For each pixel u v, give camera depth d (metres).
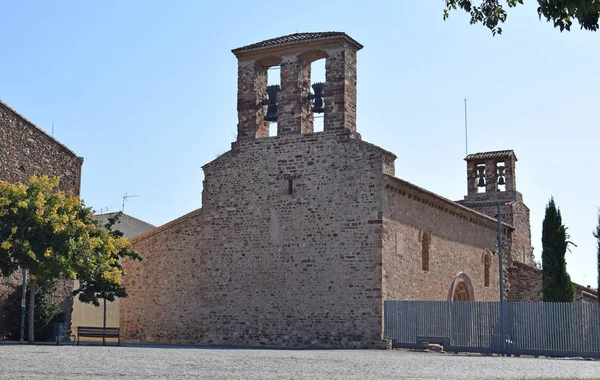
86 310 45.25
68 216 29.39
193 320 35.59
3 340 30.28
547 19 12.81
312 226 33.81
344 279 32.81
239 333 34.50
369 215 32.75
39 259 28.05
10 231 28.11
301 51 35.22
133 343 35.62
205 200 36.31
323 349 31.02
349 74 34.56
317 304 33.16
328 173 33.84
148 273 36.97
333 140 33.97
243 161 35.78
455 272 39.62
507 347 31.39
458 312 32.12
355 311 32.41
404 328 32.28
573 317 30.58
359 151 33.38
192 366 18.81
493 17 14.07
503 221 49.38
